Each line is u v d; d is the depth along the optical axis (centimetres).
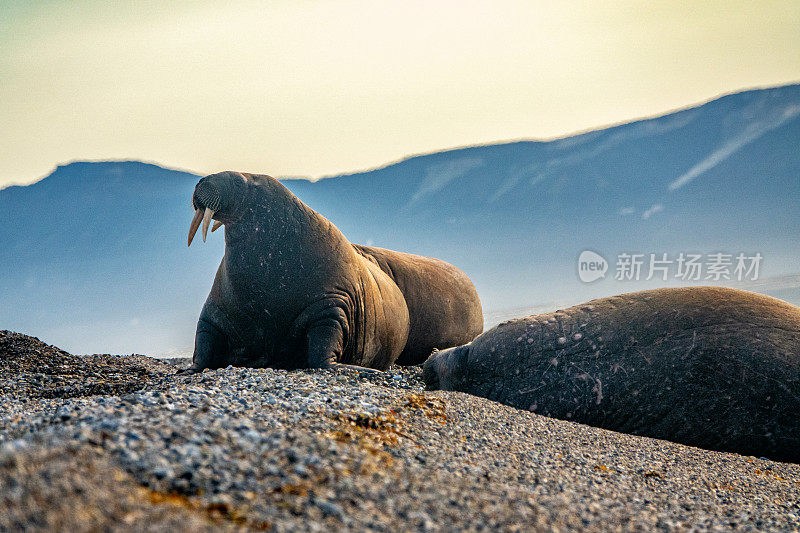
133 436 1549
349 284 4038
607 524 1694
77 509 1123
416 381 3828
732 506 2134
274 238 3859
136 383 3494
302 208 4031
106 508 1156
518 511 1616
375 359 4441
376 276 4591
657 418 2902
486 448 2225
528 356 3212
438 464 1902
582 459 2342
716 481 2362
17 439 1661
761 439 2739
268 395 2400
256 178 3916
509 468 2056
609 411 2983
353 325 4044
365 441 1973
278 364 4059
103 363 4566
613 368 3009
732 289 3169
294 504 1393
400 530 1380
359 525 1364
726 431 2794
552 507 1717
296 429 1906
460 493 1656
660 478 2298
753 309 2964
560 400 3080
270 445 1677
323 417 2123
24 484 1157
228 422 1794
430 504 1541
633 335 3042
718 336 2881
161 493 1312
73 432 1536
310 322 3875
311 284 3897
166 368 4625
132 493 1259
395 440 2069
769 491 2336
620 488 2109
